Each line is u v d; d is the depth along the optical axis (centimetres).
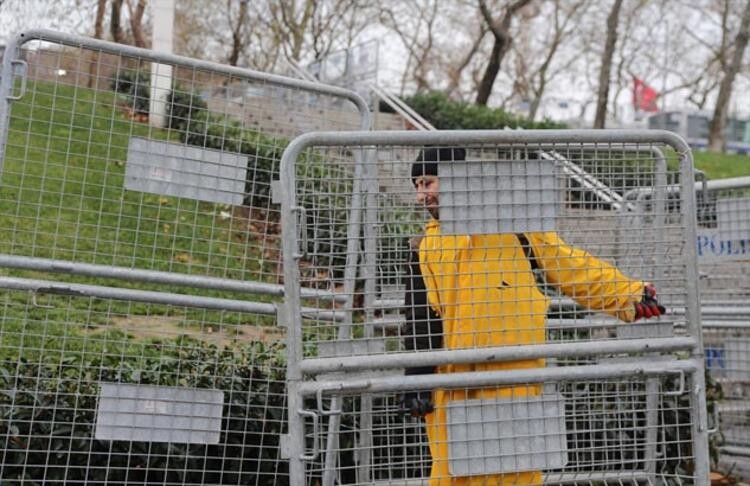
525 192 407
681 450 555
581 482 473
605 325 425
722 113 3859
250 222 553
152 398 468
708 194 687
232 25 3136
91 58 483
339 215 484
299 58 3581
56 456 485
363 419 457
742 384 696
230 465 516
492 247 411
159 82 524
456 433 399
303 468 380
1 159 458
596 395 472
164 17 1580
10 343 615
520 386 404
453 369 405
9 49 456
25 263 475
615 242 453
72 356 543
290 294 384
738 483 647
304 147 388
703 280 715
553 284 420
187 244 740
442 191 401
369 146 398
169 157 496
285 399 523
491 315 408
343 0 4038
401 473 493
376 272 471
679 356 433
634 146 425
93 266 486
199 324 618
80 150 528
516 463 403
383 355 390
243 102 520
